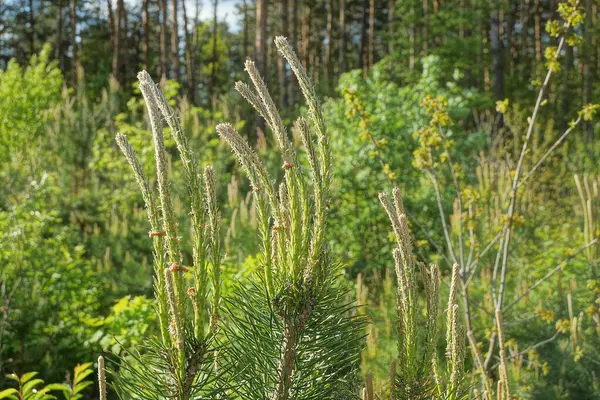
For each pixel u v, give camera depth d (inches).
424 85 437.4
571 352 195.0
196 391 53.7
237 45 1958.7
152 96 49.8
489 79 1109.7
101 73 1197.7
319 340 57.7
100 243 335.9
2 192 367.9
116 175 407.8
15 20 1556.3
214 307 54.1
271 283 56.7
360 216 358.0
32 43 1413.6
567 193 408.5
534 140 340.5
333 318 58.4
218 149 386.0
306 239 56.0
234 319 58.1
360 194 374.9
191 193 51.6
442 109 208.1
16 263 270.1
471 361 193.3
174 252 50.5
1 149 554.3
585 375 200.2
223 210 325.7
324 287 56.9
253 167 55.9
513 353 191.2
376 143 223.1
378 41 1581.0
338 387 59.0
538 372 200.1
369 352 162.7
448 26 908.6
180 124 50.9
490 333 188.7
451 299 60.9
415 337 55.0
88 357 257.9
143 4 1070.4
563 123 884.6
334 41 1588.3
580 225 289.7
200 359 52.8
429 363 55.9
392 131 380.2
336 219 366.6
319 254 56.4
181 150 50.8
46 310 263.6
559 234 294.5
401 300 55.9
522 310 228.8
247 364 57.4
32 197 328.5
